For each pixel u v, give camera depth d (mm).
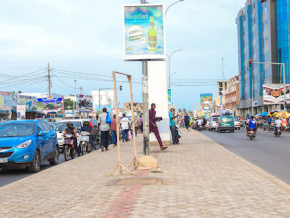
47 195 7590
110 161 13766
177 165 11734
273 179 8977
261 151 17812
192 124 65375
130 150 18781
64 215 5789
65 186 8594
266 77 78562
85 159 14836
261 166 12273
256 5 83438
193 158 13898
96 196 7180
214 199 6613
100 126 18906
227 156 14602
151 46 11602
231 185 8055
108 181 8953
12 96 52438
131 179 9016
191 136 32844
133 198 6801
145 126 11289
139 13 11680
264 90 65438
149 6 11695
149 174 9812
